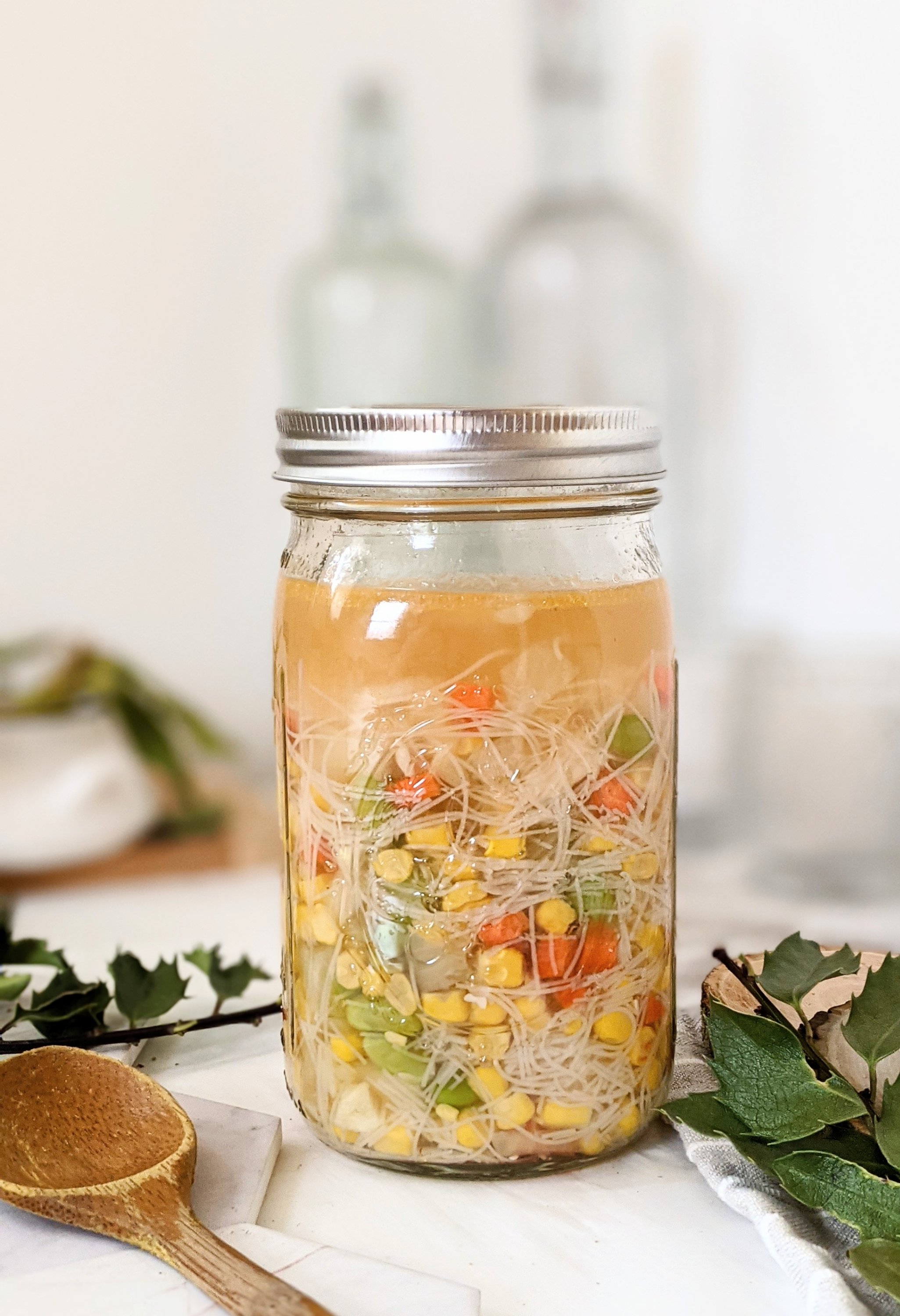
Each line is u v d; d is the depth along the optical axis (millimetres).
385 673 451
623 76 926
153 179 948
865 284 925
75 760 831
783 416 947
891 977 469
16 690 906
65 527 989
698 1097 468
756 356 944
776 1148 453
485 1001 458
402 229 963
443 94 947
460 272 960
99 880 830
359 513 451
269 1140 479
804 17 898
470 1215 461
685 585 965
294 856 480
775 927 720
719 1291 433
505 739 450
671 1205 466
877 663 815
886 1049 460
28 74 923
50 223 945
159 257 958
